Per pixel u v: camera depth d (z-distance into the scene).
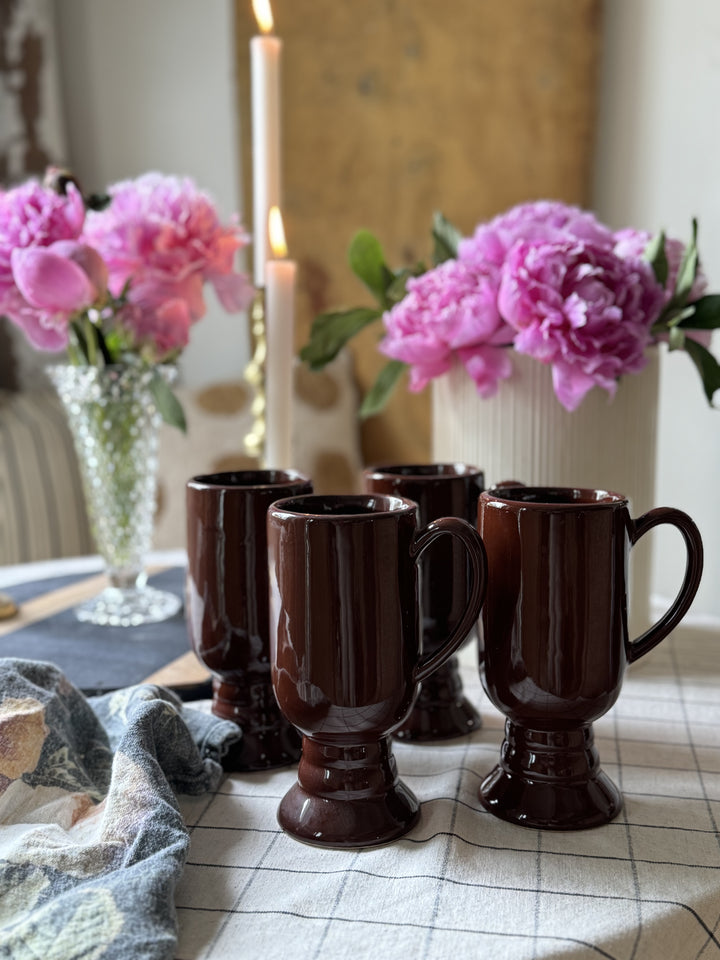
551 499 0.53
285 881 0.43
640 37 1.35
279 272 0.80
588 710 0.48
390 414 1.65
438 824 0.48
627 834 0.48
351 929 0.39
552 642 0.47
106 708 0.59
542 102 1.45
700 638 0.84
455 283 0.71
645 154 1.36
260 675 0.57
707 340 0.76
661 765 0.57
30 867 0.42
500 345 0.72
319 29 1.55
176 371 0.88
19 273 0.73
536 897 0.42
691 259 0.71
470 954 0.37
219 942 0.39
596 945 0.38
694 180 1.29
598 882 0.43
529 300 0.67
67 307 0.75
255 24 1.56
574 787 0.49
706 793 0.53
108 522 0.88
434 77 1.50
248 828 0.49
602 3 1.39
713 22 1.23
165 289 0.80
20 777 0.48
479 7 1.45
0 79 1.56
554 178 1.46
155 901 0.39
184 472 1.57
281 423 0.81
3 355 1.63
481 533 0.51
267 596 0.56
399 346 0.73
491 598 0.49
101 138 1.72
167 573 1.04
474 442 0.75
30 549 1.45
